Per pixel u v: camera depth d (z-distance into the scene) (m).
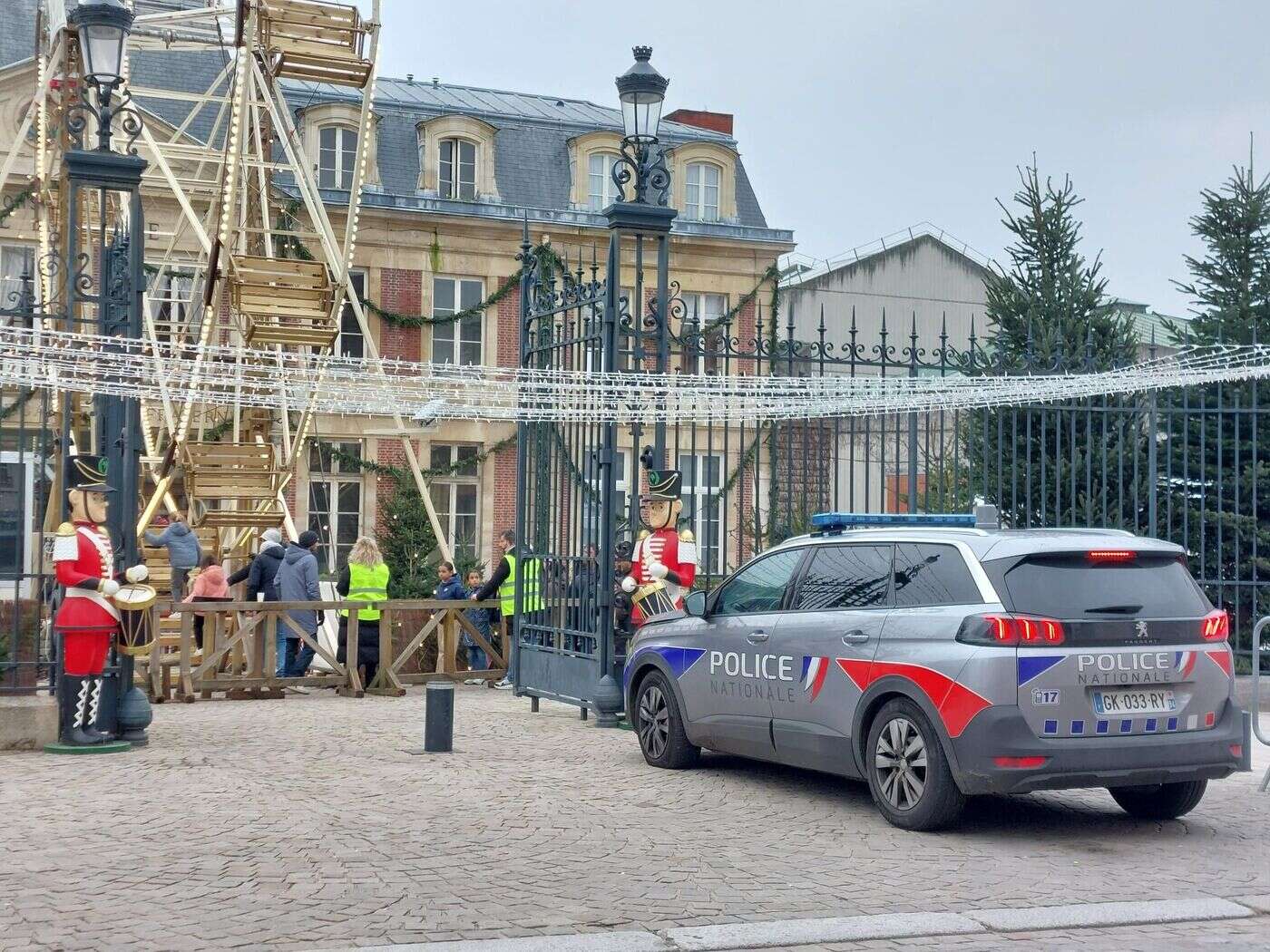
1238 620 13.91
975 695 7.75
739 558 13.01
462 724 12.95
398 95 35.59
